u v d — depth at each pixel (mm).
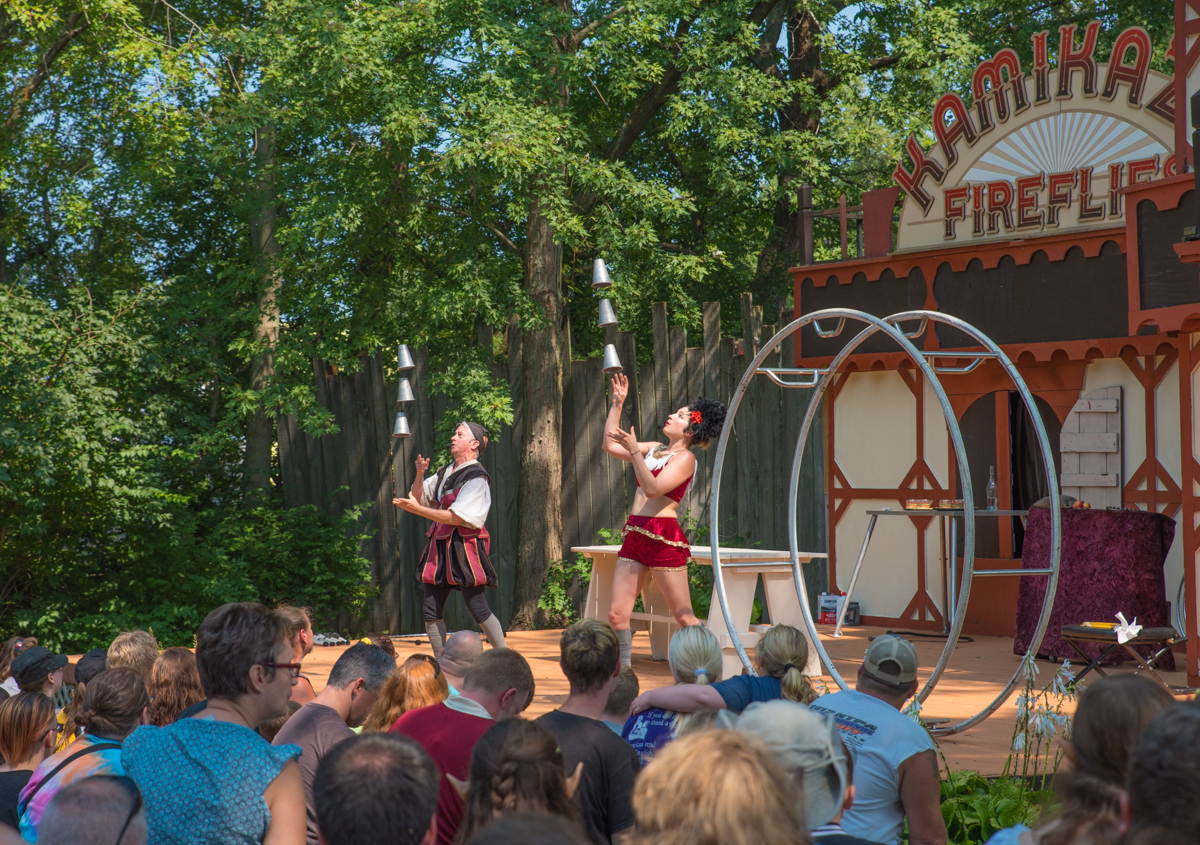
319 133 12750
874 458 10711
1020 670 5516
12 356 11445
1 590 12938
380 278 13531
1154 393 8891
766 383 12117
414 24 11711
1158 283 7074
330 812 2062
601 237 13000
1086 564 8234
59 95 15016
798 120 17047
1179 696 6887
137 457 12539
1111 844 2156
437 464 13141
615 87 13234
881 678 3537
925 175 10250
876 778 3322
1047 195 9406
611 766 3113
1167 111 8789
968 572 5488
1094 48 9219
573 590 12953
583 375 13398
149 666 4297
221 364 15062
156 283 15195
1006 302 9641
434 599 7215
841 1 16500
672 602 6926
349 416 14922
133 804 2172
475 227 13234
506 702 3537
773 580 7688
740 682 3951
